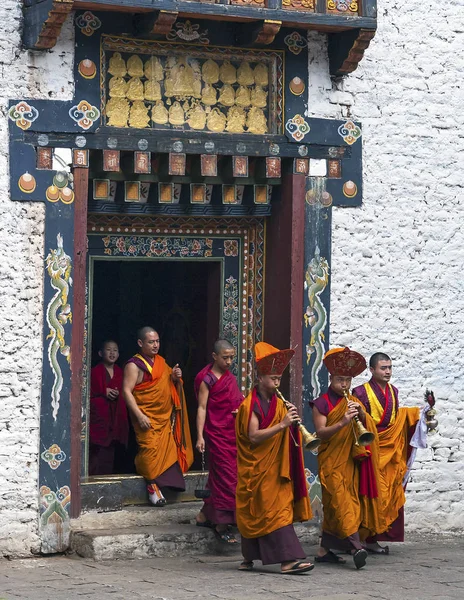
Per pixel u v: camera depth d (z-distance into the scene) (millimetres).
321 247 14094
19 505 12570
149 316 14789
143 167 13125
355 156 14281
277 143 13828
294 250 13930
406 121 14562
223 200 13938
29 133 12672
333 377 12266
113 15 13039
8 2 12609
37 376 12703
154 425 13672
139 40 13250
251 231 14539
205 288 14648
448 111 14766
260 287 14477
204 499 13188
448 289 14750
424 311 14625
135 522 13289
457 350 14766
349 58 13789
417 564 12336
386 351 14422
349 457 12164
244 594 10586
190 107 13617
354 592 10719
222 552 13008
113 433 14234
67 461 12805
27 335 12672
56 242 12781
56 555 12734
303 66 14008
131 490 13688
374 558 12750
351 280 14250
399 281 14508
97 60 12977
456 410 14766
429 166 14680
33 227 12711
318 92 14102
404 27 14586
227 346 13195
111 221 13805
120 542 12547
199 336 14727
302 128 13961
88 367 13625
